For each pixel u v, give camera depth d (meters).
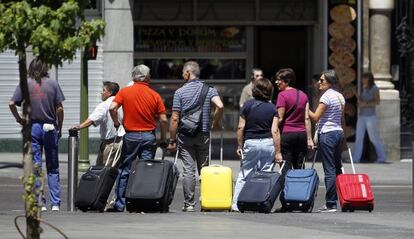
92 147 48.44
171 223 24.38
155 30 51.81
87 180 27.61
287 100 29.69
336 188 29.44
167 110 51.75
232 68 52.59
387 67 49.94
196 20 52.00
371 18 49.91
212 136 51.97
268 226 24.05
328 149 29.33
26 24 16.81
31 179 17.52
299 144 29.80
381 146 48.34
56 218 25.47
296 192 28.11
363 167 46.41
